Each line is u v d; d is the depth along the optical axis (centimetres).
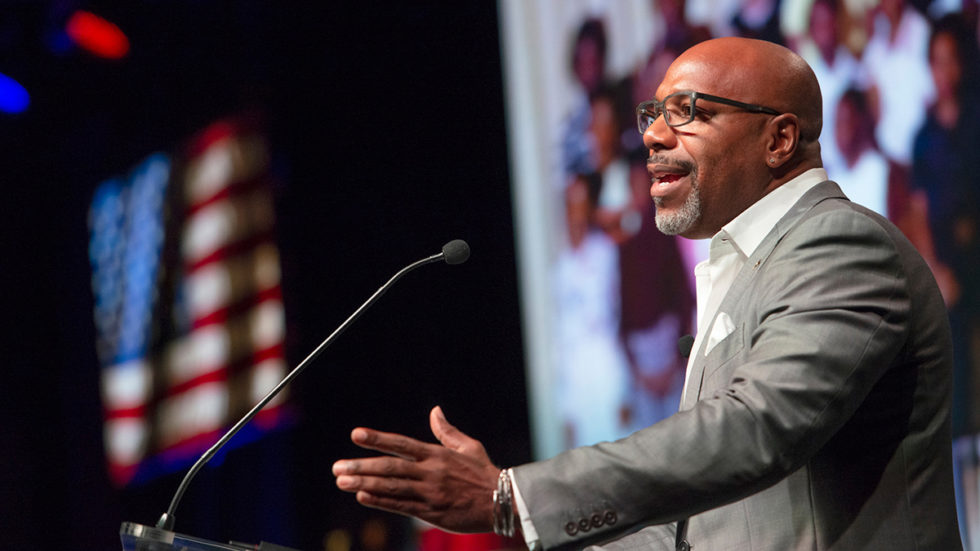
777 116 554
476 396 1695
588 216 1458
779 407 417
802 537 465
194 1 1945
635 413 1394
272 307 1905
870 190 1196
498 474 416
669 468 409
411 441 409
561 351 1490
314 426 1867
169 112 2084
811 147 567
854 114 1210
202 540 457
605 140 1437
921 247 1161
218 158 1989
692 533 496
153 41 2036
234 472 1945
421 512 404
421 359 1755
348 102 1842
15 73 2106
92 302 2247
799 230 486
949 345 498
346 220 1841
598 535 409
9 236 2322
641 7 1401
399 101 1784
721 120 555
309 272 1875
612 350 1425
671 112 569
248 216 1941
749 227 545
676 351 1348
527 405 1638
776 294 467
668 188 566
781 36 1264
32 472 2325
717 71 562
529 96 1533
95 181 2236
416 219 1767
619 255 1416
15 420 2345
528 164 1533
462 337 1712
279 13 1898
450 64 1728
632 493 410
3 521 2283
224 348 1966
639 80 1398
